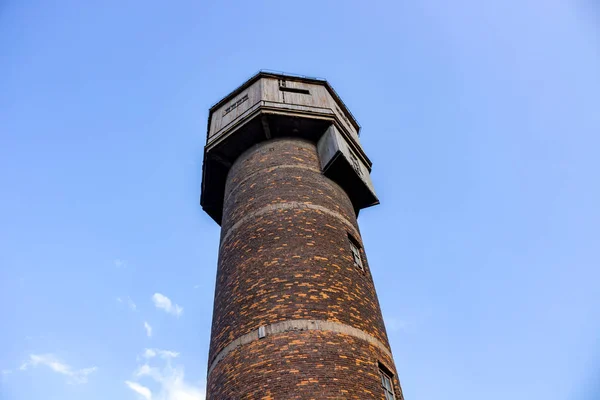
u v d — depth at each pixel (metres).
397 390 12.16
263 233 14.23
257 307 12.33
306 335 11.45
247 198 15.88
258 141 18.19
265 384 10.66
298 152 17.39
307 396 10.28
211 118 20.25
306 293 12.37
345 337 11.75
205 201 20.12
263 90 18.88
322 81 20.36
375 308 13.77
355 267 14.27
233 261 14.18
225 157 18.52
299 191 15.62
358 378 11.05
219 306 13.67
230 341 12.17
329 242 14.15
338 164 16.83
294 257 13.28
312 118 17.89
